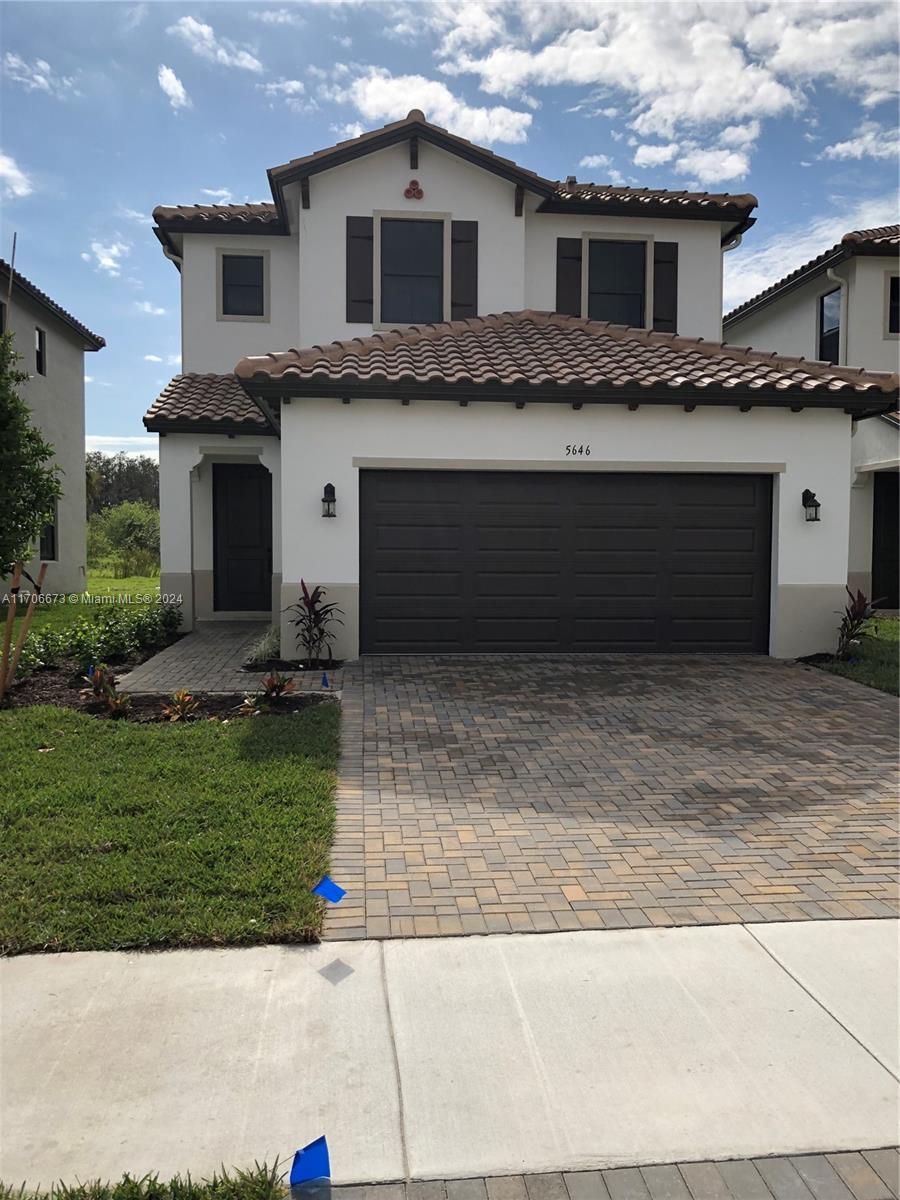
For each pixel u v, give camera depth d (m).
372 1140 3.07
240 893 4.77
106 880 4.84
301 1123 3.15
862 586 18.70
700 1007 3.90
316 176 14.69
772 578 12.19
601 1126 3.16
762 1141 3.10
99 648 11.66
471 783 6.84
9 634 9.12
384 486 11.70
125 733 7.78
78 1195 2.79
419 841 5.68
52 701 9.18
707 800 6.55
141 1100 3.25
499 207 15.05
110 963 4.17
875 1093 3.36
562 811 6.27
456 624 11.91
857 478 18.55
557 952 4.34
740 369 12.23
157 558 34.84
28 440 12.56
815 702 9.55
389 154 14.82
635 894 4.98
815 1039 3.68
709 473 12.03
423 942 4.41
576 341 13.35
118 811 5.90
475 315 15.03
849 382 11.80
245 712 8.67
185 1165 2.94
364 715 8.78
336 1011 3.82
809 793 6.72
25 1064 3.44
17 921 4.44
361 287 14.82
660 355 12.84
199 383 16.19
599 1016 3.82
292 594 11.46
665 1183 2.92
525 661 11.55
